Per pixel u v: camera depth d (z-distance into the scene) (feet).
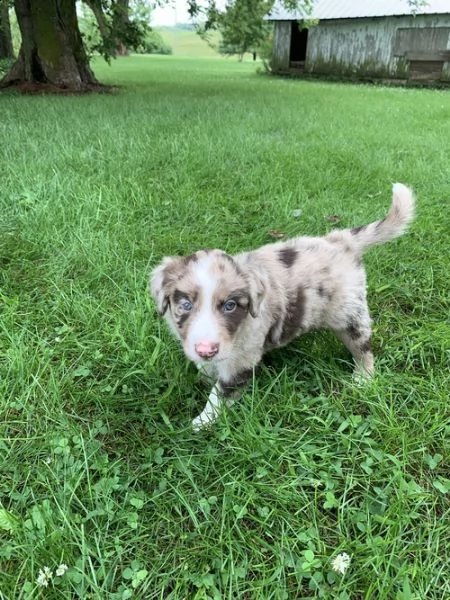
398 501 1.41
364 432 1.65
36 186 3.27
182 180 3.73
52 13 8.92
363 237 1.97
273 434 1.63
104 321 2.19
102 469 1.52
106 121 5.60
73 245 2.66
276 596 1.23
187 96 8.43
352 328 1.92
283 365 1.98
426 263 2.65
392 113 7.09
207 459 1.57
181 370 1.91
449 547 1.34
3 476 1.51
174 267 1.66
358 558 1.30
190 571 1.29
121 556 1.33
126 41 10.85
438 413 1.71
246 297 1.58
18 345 1.95
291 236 2.93
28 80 9.24
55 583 1.24
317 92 10.19
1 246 2.67
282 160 4.27
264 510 1.41
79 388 1.86
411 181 3.81
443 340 2.05
